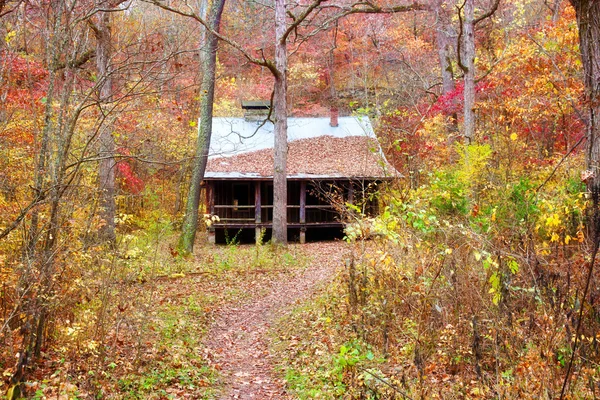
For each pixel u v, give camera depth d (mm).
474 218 8867
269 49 39031
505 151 13328
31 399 5887
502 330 6438
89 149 8531
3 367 6371
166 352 8516
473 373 6383
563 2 20812
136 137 12648
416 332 7297
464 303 7285
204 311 12180
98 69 11070
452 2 26531
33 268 6574
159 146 18500
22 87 8609
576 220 7727
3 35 7254
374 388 5898
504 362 6320
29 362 6480
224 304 13195
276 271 17484
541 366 5375
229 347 9969
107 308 8812
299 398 6879
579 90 13594
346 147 28672
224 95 36562
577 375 5148
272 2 37156
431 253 7906
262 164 27203
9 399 5238
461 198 10172
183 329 10250
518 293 7168
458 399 5824
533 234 8062
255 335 10797
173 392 7164
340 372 7215
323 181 27328
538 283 6328
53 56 6867
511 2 24234
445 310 7238
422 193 9531
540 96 15078
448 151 18453
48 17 7070
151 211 23031
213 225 25719
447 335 6949
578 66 14453
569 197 8523
